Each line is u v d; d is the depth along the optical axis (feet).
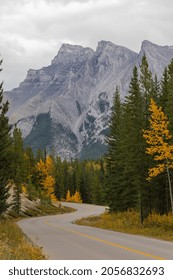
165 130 112.78
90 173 531.50
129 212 149.59
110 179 170.09
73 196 469.16
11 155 117.91
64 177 509.35
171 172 126.62
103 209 315.37
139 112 129.29
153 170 121.08
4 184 119.96
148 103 134.62
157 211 144.87
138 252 50.96
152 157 127.34
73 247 58.70
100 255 48.60
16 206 215.10
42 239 73.72
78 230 103.14
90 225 139.64
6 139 113.19
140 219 121.49
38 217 220.43
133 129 127.85
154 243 63.82
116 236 80.53
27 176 350.84
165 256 46.60
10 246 53.36
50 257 46.93
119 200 165.89
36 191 313.53
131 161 127.65
